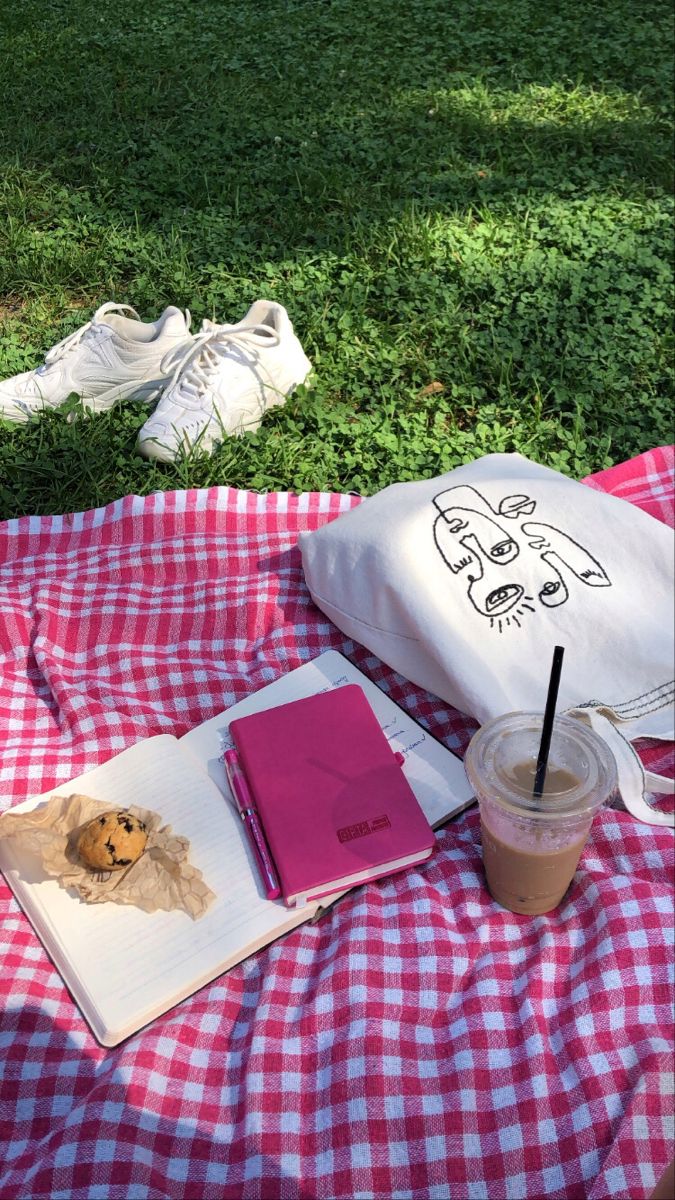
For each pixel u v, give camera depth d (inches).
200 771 28.9
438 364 52.1
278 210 66.5
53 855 25.5
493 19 99.5
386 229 63.4
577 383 50.5
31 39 95.7
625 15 100.3
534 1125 21.9
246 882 26.2
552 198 68.3
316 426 48.1
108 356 47.5
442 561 32.8
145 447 45.3
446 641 30.8
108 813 25.5
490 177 70.7
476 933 25.9
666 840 27.7
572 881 26.9
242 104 82.3
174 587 38.3
